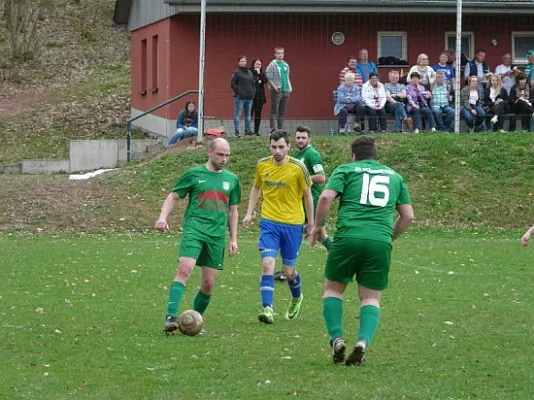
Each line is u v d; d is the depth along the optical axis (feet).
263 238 62.69
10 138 199.82
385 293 72.84
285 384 44.83
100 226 118.83
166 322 56.49
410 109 145.79
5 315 63.00
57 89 242.37
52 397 42.78
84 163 166.50
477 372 47.60
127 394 43.24
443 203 124.26
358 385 44.75
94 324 60.13
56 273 83.25
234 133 155.53
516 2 160.86
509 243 106.42
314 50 163.63
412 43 166.81
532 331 58.18
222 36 162.09
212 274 58.29
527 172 130.52
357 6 157.69
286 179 63.00
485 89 149.79
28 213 122.11
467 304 68.03
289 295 73.05
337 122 161.79
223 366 48.49
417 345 53.83
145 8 187.62
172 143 150.92
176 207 123.95
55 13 298.15
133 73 203.82
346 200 48.39
